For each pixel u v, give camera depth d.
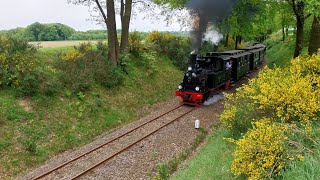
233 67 23.34
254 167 6.91
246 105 11.02
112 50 18.94
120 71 19.22
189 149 11.80
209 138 12.95
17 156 11.20
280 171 6.68
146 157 11.12
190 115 16.05
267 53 48.69
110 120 15.55
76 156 11.49
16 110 12.90
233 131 11.00
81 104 15.33
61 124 13.64
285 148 6.94
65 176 9.89
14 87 13.74
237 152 7.18
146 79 21.17
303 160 6.36
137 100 18.59
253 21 26.92
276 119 9.05
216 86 19.61
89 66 17.50
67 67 16.58
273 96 8.72
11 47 15.45
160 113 16.91
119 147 12.09
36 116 13.26
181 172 9.71
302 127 8.05
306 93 8.30
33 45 16.91
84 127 14.27
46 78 14.80
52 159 11.80
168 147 11.95
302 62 10.80
